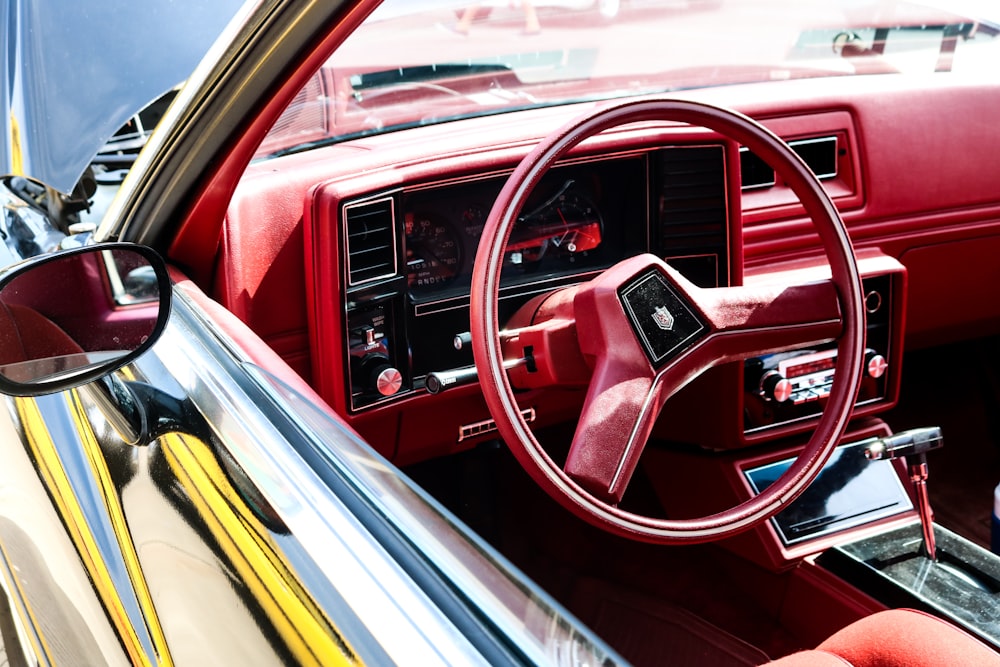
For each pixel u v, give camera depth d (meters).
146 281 1.02
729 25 2.15
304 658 0.59
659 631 1.95
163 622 0.69
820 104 2.12
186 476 0.79
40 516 0.90
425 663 0.55
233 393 0.88
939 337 2.54
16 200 1.30
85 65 1.31
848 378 1.34
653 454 2.22
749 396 2.02
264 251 1.55
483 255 1.15
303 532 0.68
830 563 1.83
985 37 2.28
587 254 1.76
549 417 1.98
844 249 1.33
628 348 1.22
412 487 0.75
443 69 1.88
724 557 2.09
